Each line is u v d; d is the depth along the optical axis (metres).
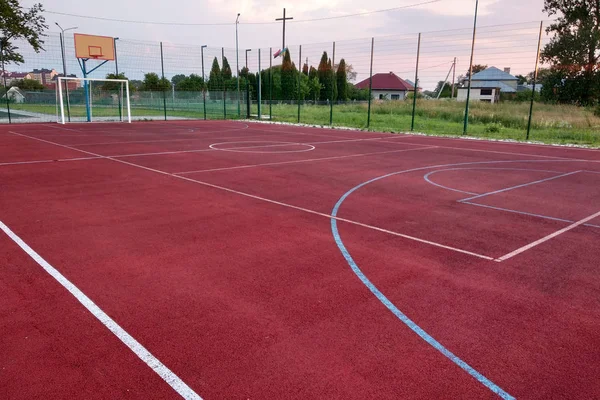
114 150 14.22
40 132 20.52
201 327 3.48
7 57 33.88
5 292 4.04
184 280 4.35
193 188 8.61
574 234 6.08
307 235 5.82
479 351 3.22
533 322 3.66
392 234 5.92
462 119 28.69
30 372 2.89
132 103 40.94
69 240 5.46
